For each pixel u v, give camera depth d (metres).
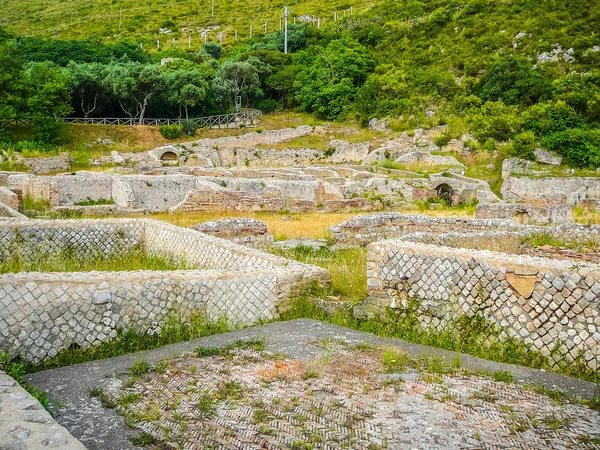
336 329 7.63
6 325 6.32
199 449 4.15
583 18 67.62
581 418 4.74
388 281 8.03
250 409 4.85
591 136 43.56
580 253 13.21
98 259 12.88
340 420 4.65
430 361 6.22
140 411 4.81
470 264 7.12
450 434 4.39
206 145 48.78
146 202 27.16
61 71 51.19
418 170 42.56
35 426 3.92
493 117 50.16
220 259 11.03
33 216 21.62
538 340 6.40
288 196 28.08
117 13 118.50
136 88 52.72
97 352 6.71
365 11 94.12
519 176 39.53
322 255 14.17
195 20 113.62
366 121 58.81
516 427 4.51
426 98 57.44
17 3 127.81
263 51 73.25
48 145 42.66
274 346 6.75
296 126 59.28
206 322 7.68
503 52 65.44
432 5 84.50
